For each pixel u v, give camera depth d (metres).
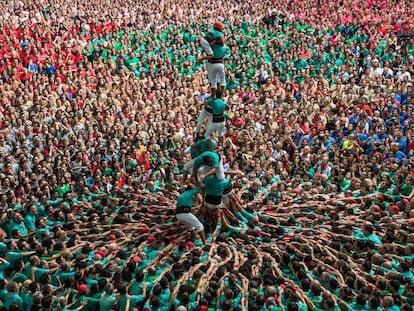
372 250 17.48
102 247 17.94
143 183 23.75
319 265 16.47
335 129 28.58
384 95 31.83
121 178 23.14
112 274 16.41
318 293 15.27
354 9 43.88
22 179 21.59
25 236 18.75
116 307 15.24
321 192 22.27
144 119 28.36
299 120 29.22
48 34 35.81
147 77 33.97
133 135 26.58
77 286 16.05
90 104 29.42
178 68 36.00
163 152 25.08
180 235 18.86
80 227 19.23
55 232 18.45
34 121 25.77
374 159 23.89
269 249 17.77
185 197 18.36
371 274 16.36
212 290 15.41
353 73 35.94
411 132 26.31
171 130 27.08
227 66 36.09
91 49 37.16
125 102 30.55
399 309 14.81
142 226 19.31
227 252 17.55
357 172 23.75
